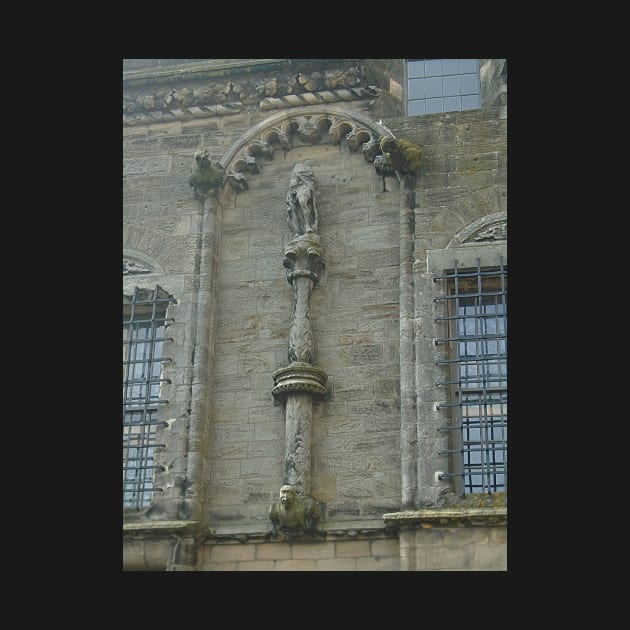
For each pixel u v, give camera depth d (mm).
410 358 20141
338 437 20047
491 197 21328
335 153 22500
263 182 22562
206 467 20297
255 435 20438
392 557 19047
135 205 22562
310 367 20219
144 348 21422
